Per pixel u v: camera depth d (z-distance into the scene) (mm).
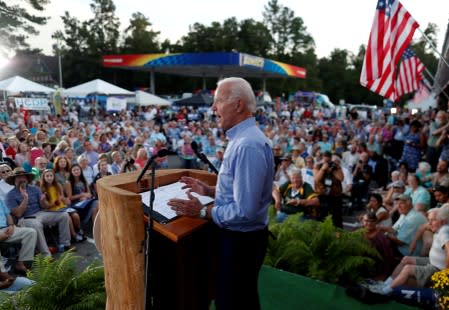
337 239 3938
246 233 1686
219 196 1705
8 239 4602
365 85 5117
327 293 3236
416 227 4461
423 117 18906
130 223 1601
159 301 1691
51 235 5766
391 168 10422
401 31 5090
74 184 6316
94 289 3053
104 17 59188
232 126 1686
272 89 60719
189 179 1923
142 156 7359
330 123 20891
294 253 3797
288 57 71188
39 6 35750
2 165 5340
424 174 6941
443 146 8094
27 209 5254
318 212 5660
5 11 34906
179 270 1766
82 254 5293
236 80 1675
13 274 4637
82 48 55312
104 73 53719
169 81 52250
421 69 9266
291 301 3111
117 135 12320
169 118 22359
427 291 3463
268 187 1692
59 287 2986
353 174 8562
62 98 22562
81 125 13805
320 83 70062
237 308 1711
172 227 1631
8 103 18062
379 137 11562
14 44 35938
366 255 4160
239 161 1576
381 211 5301
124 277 1683
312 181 6359
